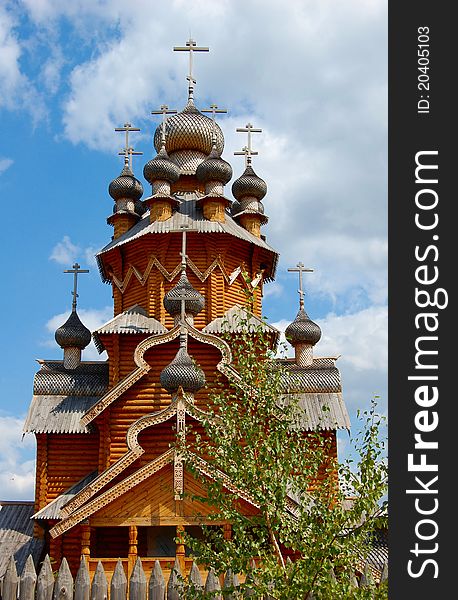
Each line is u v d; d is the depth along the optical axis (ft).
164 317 103.91
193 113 124.06
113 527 83.15
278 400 45.32
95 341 108.06
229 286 107.76
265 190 119.96
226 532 76.64
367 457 40.81
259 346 46.60
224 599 52.44
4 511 100.48
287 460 42.32
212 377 91.81
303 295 116.16
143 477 77.66
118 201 119.34
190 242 106.73
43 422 98.32
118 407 93.30
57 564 87.04
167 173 109.19
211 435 44.39
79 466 98.12
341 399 99.71
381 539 78.74
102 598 58.80
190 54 127.95
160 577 58.90
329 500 42.27
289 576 41.32
